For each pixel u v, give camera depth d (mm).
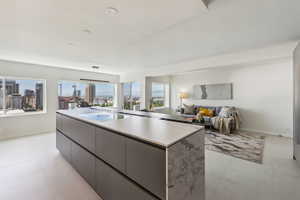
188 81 6266
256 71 4430
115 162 1394
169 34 2361
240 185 1830
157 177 1021
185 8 1521
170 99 6977
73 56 3617
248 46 3016
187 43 2814
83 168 1958
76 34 2236
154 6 1479
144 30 2109
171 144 997
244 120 4695
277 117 4082
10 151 2967
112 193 1433
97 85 6281
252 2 1530
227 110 4523
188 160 1225
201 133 1456
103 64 4684
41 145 3324
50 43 2639
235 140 3619
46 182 1935
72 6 1475
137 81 6062
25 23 1854
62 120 2637
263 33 2371
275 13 1766
